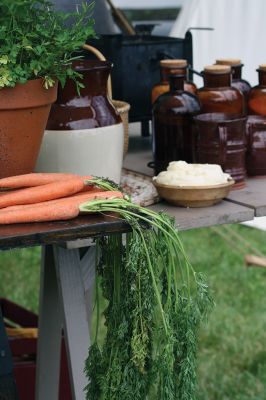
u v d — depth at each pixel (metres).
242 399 3.59
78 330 2.12
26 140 1.85
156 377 1.71
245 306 4.68
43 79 1.83
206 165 2.22
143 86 2.95
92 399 1.81
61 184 1.77
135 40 3.09
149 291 1.67
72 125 2.11
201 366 3.90
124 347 1.73
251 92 2.56
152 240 1.68
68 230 1.62
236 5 4.16
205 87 2.48
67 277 2.12
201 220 2.06
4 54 1.76
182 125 2.41
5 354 1.97
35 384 2.59
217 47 4.21
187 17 4.20
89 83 2.13
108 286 1.77
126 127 2.55
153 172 2.52
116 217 1.68
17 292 4.94
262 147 2.45
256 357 4.01
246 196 2.25
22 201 1.74
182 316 1.70
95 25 2.87
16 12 1.77
